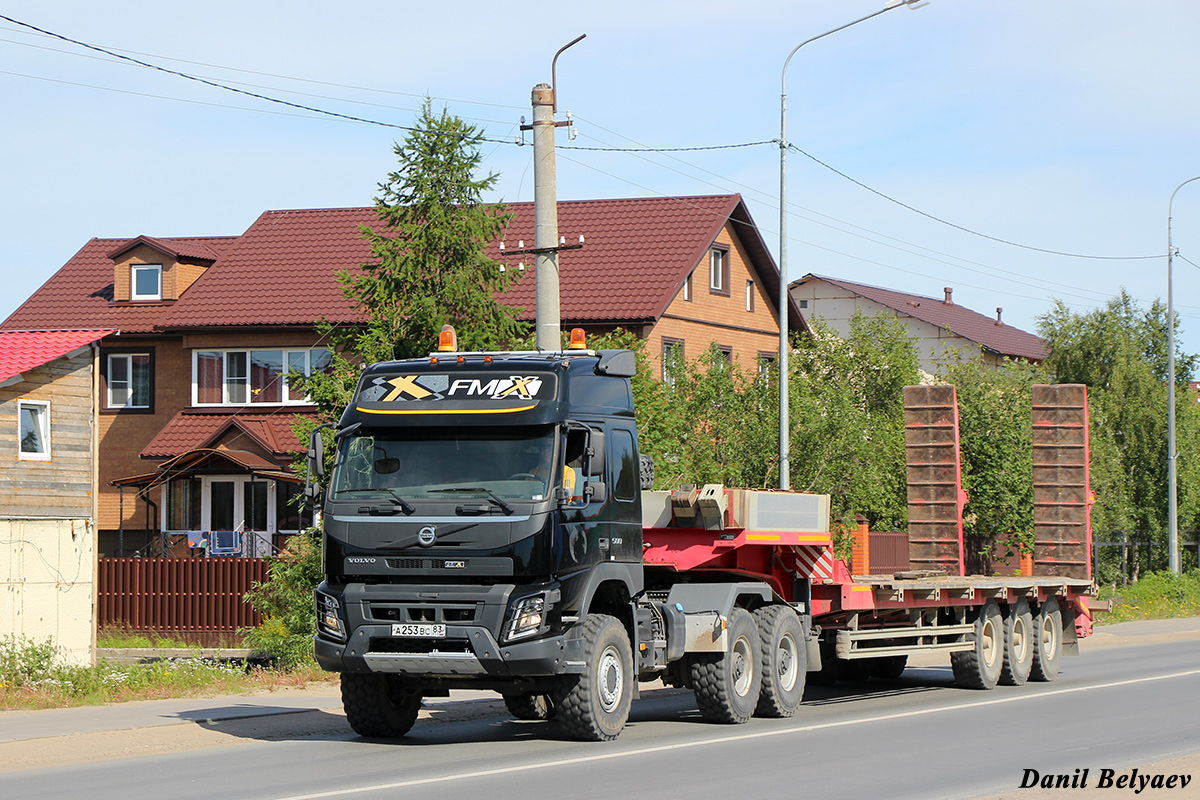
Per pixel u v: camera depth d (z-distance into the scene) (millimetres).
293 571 54219
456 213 53812
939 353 152250
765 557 36906
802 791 22781
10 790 23812
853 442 75750
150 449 86438
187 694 42094
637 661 31125
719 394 76062
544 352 31719
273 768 25969
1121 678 46406
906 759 26734
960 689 43656
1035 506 53031
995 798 21750
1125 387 109188
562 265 89500
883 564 81812
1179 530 112750
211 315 90000
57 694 41344
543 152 46312
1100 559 100625
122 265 97250
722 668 33250
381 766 26047
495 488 28516
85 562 56750
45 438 55438
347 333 55344
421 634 28203
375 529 28656
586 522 29422
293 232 98562
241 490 87438
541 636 27984
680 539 35031
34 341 57062
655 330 85938
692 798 22047
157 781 24531
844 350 94312
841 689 44281
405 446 29266
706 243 89875
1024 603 45812
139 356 94188
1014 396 89500
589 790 22812
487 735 31719
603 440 29312
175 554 85312
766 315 101000
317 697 40906
